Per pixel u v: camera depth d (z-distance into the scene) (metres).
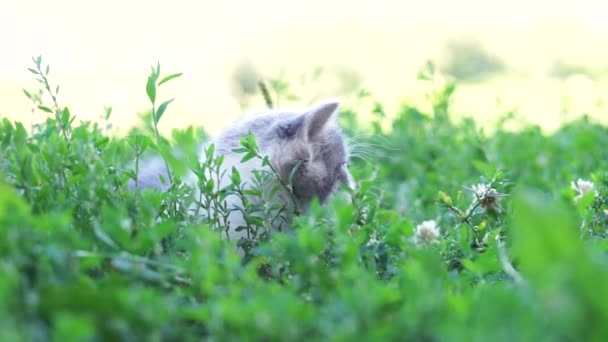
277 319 4.36
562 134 13.11
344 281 5.24
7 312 4.24
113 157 7.70
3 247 4.83
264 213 7.22
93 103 20.59
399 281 5.55
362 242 6.49
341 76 26.52
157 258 5.68
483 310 4.30
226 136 8.30
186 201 6.95
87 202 6.46
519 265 6.76
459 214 7.86
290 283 5.47
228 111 20.34
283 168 7.98
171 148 7.85
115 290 4.88
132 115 18.20
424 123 12.45
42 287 4.62
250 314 4.39
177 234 6.58
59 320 4.02
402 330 4.43
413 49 32.03
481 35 33.78
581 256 4.07
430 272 5.48
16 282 4.52
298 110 8.78
